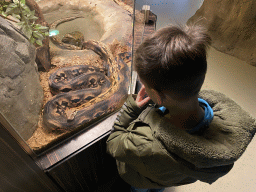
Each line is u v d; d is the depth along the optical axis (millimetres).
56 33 3014
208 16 3410
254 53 2869
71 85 1627
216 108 699
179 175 739
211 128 604
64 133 1261
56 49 2324
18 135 755
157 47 500
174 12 3859
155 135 628
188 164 598
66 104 1440
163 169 704
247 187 1721
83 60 2076
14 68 1156
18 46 1308
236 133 580
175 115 632
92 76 1730
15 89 1120
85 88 1674
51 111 1356
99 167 1619
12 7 1592
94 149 1325
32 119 1247
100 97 1538
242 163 1869
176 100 558
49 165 1135
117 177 1876
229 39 3133
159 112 729
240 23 2963
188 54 470
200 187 1728
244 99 2492
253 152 1947
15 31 1384
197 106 613
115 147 862
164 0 4090
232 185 1731
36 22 2012
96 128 1338
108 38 2346
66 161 1178
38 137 1225
